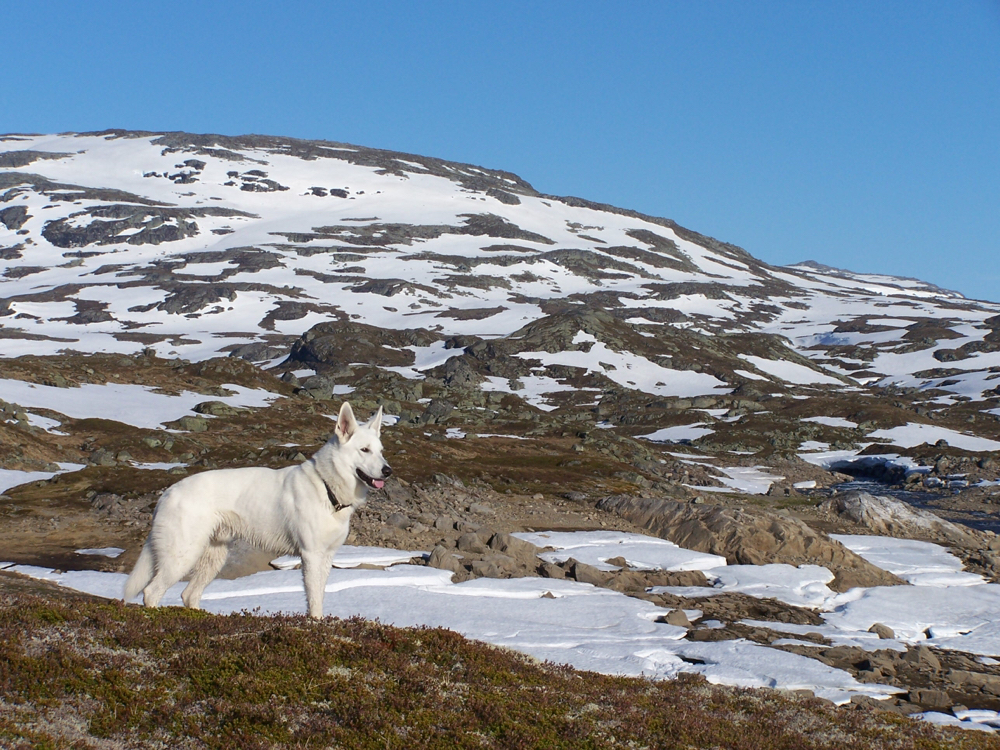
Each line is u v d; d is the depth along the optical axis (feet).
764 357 590.14
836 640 61.62
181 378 253.03
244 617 30.99
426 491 122.21
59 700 22.57
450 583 68.08
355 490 32.68
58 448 146.92
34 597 31.37
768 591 77.46
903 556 104.99
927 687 51.80
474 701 26.63
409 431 231.71
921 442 339.16
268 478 33.47
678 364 534.37
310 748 22.44
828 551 95.20
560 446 246.06
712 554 94.17
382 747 23.11
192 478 33.45
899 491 230.27
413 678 27.30
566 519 113.09
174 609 31.30
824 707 37.06
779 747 29.14
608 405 437.58
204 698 24.00
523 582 69.92
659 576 80.33
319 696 25.20
